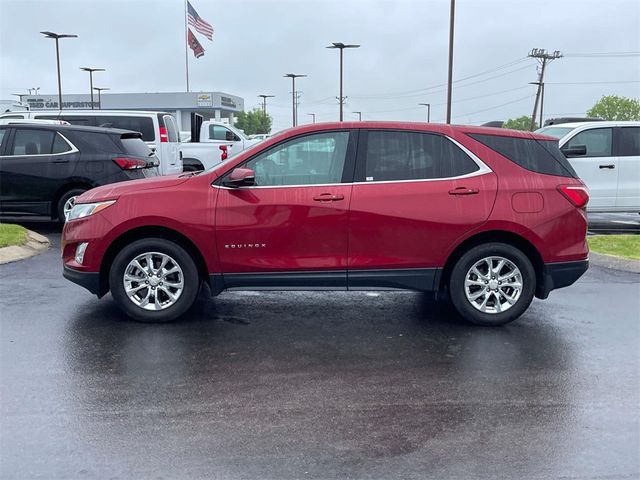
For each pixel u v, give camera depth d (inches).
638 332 235.6
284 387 181.0
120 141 441.4
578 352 213.3
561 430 156.4
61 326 233.5
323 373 192.2
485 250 236.4
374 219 230.8
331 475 134.0
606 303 277.0
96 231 232.4
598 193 491.2
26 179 431.2
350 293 293.0
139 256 235.3
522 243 240.7
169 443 147.2
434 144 236.7
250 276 234.8
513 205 233.5
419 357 207.3
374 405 169.6
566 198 237.3
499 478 133.8
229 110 2677.2
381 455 142.8
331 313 258.8
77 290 285.3
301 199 230.5
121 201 233.0
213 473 134.3
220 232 231.0
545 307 270.4
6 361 197.6
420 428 156.5
